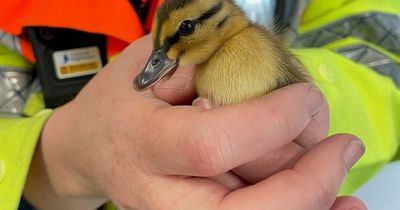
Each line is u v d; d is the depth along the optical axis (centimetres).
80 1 29
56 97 31
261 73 17
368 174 29
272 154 17
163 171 16
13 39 31
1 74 32
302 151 17
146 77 17
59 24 29
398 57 37
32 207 28
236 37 18
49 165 24
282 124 15
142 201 16
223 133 15
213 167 15
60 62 30
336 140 17
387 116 30
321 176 15
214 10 17
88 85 22
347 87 29
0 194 22
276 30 21
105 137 18
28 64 33
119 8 29
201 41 17
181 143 15
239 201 15
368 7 37
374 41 37
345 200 17
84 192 23
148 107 16
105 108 18
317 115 18
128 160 17
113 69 21
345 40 35
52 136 23
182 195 16
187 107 16
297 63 20
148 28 31
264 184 15
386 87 31
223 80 17
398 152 33
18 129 24
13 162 23
